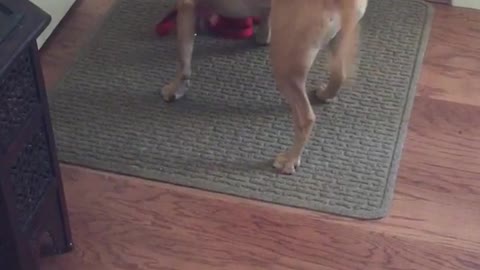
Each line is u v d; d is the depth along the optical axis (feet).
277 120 5.66
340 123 5.64
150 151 5.46
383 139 5.55
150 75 5.98
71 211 5.10
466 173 5.39
